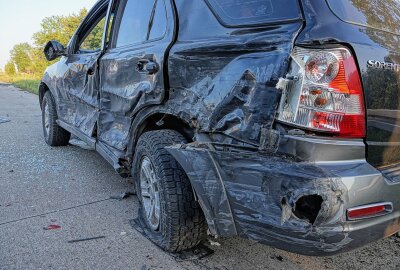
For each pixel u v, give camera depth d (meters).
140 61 2.85
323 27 1.83
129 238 2.82
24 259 2.51
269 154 1.85
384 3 2.35
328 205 1.68
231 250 2.68
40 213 3.24
